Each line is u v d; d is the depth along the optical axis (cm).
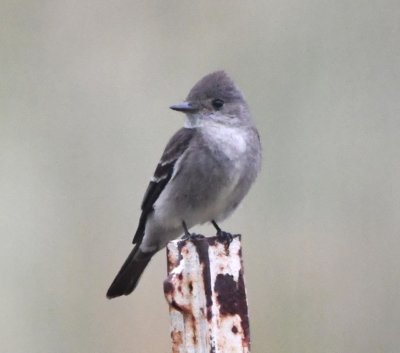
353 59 1387
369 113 1359
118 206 1330
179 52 1397
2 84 1387
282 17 1397
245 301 520
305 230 1274
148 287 1234
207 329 514
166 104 1375
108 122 1375
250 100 1363
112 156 1359
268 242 1269
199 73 1382
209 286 516
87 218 1323
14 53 1402
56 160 1362
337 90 1366
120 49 1404
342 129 1340
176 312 521
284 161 1325
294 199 1299
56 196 1337
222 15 1405
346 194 1306
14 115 1380
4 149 1359
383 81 1373
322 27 1394
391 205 1302
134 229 1309
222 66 1384
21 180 1341
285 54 1380
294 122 1345
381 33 1397
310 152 1327
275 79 1368
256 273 1238
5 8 1410
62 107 1389
